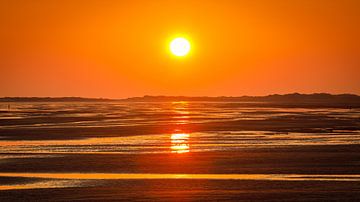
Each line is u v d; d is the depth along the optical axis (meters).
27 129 193.38
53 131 183.25
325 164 99.12
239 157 109.50
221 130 186.88
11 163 102.31
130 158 109.19
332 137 157.25
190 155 113.31
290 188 76.81
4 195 73.25
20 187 78.56
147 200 70.44
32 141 147.38
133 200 70.44
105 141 147.00
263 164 99.56
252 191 75.00
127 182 82.12
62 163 102.31
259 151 119.75
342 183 80.38
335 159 105.69
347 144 135.38
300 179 83.88
